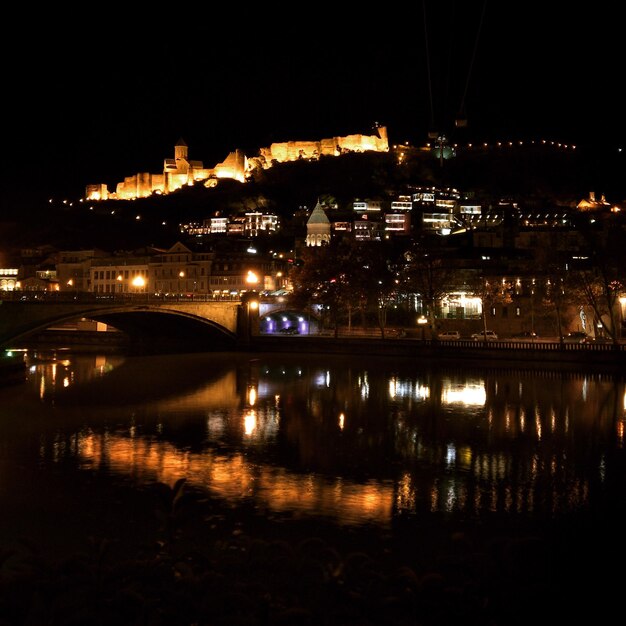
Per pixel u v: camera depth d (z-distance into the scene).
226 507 34.88
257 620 12.33
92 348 138.88
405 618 12.95
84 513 33.62
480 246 177.25
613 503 36.38
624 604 22.31
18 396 72.56
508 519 33.50
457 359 108.62
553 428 56.91
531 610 13.96
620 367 94.06
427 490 38.69
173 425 57.41
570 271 110.12
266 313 141.50
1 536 30.31
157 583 13.75
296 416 62.00
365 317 166.38
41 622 12.55
